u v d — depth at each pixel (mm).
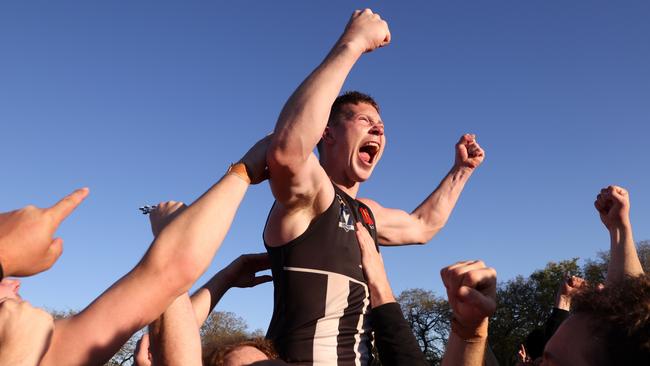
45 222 1535
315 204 2818
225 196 1969
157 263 1785
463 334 1902
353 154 3592
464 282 1854
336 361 2719
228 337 2801
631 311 1570
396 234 3934
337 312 2777
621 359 1560
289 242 2811
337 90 2514
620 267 3367
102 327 1715
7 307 1533
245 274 3354
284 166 2455
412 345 2402
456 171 4367
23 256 1511
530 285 47375
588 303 1698
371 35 2670
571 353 1655
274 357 2686
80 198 1608
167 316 2029
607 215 3506
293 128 2395
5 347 1498
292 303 2768
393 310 2467
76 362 1673
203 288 3199
